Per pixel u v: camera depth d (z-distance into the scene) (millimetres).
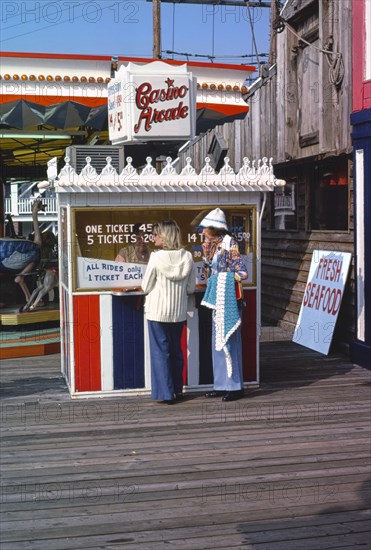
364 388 7711
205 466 5406
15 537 4273
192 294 7355
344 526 4391
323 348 9555
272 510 4629
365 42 8539
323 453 5672
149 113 7590
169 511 4621
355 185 8766
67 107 10156
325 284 9852
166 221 6914
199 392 7508
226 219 7430
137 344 7340
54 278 10102
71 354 7238
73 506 4707
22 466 5438
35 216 10352
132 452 5723
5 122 10039
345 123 9000
